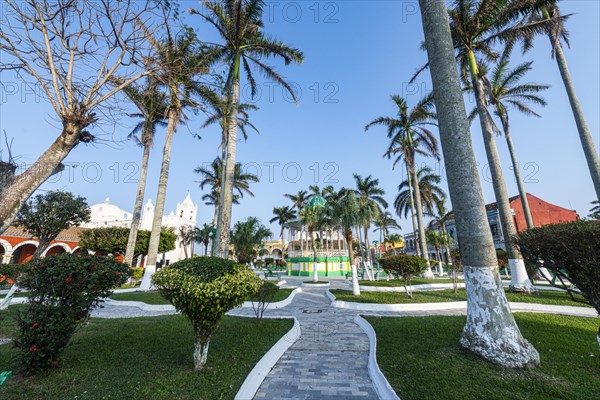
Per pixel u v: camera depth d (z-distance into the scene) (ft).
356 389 13.89
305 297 50.60
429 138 78.74
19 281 14.55
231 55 46.16
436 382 13.09
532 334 20.45
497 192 44.16
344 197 49.93
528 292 39.55
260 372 15.16
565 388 12.19
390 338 20.45
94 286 15.14
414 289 55.83
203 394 12.34
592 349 17.01
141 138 72.43
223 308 14.51
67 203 62.13
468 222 17.52
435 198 116.88
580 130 41.50
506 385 12.60
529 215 62.59
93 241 81.10
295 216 151.43
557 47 44.78
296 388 14.02
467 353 15.93
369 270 93.71
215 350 18.35
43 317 14.14
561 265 13.75
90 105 14.46
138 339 20.42
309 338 23.22
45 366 14.19
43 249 61.21
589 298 13.48
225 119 42.14
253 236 79.71
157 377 13.85
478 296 16.43
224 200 39.65
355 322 29.12
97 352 17.39
